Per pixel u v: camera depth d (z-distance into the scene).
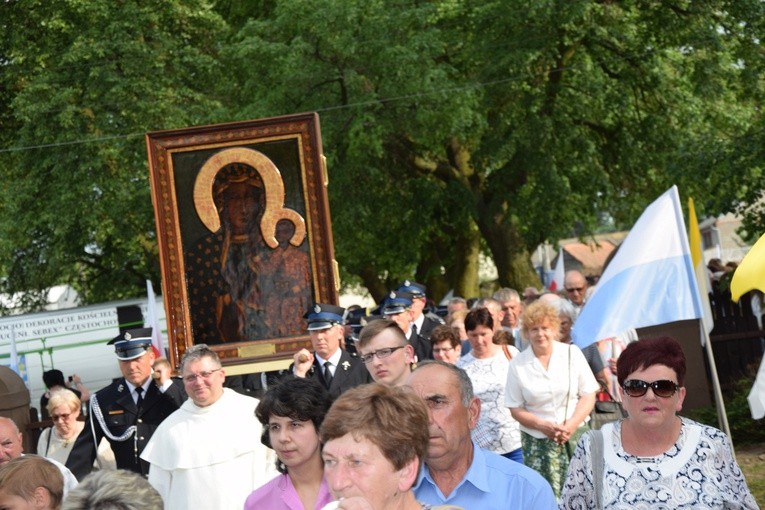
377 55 25.73
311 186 12.60
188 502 7.89
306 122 12.58
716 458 5.38
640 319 9.06
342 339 11.35
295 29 26.16
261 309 12.69
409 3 26.36
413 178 30.69
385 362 7.55
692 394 15.75
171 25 28.02
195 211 12.70
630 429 5.51
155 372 10.36
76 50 26.08
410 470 3.95
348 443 3.87
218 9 30.33
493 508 5.23
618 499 5.38
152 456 8.04
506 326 13.77
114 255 31.77
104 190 26.69
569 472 5.59
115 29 26.45
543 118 28.30
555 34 27.53
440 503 5.25
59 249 28.66
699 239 10.21
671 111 28.86
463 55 28.86
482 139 29.08
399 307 12.09
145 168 26.47
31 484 5.54
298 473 5.84
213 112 26.30
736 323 16.27
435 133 26.45
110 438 10.09
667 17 27.55
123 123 26.88
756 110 28.19
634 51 28.53
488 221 30.80
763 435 13.95
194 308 12.76
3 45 27.92
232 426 7.98
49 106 26.36
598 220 34.78
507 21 27.14
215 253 12.73
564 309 11.16
